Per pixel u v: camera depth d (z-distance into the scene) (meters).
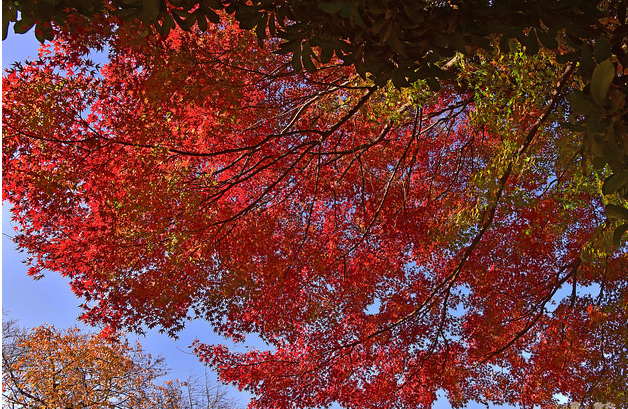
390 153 10.45
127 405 17.78
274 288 9.60
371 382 10.15
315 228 10.59
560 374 10.42
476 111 5.05
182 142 7.53
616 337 9.35
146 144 6.91
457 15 2.56
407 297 11.02
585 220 9.41
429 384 10.24
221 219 8.70
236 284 8.36
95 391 17.28
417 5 2.34
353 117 9.08
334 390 9.96
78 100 6.28
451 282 8.66
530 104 5.02
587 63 1.98
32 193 6.83
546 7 2.53
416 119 7.73
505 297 10.78
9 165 6.44
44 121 6.12
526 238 9.48
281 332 10.07
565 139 4.86
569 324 10.29
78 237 7.80
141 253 8.10
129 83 6.35
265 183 10.08
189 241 8.09
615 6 3.37
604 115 1.80
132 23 4.52
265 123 9.35
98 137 6.64
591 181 4.77
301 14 2.64
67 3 2.92
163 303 8.18
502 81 4.75
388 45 2.67
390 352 10.55
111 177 7.10
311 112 9.43
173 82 5.88
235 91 6.32
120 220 7.55
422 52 2.77
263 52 7.10
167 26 2.89
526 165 5.14
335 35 2.67
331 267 10.12
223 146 8.66
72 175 6.70
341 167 10.36
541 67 4.58
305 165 9.34
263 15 2.82
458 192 10.39
